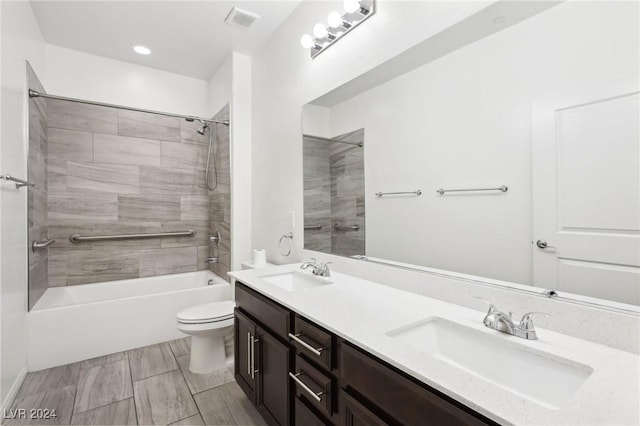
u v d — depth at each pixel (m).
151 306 2.73
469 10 1.22
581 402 0.64
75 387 2.04
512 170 1.09
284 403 1.38
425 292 1.41
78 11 2.40
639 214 0.82
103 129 3.15
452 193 1.30
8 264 1.86
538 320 1.02
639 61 0.81
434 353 1.10
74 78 3.00
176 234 3.48
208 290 2.99
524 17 1.05
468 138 1.23
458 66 1.26
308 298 1.38
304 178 2.28
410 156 1.48
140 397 1.93
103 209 3.16
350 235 1.86
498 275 1.14
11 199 1.92
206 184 3.69
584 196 0.92
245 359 1.78
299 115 2.33
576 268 0.94
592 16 0.89
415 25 1.44
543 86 1.00
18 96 2.05
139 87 3.32
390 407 0.85
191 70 3.46
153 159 3.40
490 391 0.68
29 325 2.25
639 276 0.82
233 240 3.03
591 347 0.88
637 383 0.71
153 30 2.67
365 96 1.74
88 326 2.47
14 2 1.98
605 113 0.87
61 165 2.95
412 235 1.48
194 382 2.10
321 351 1.12
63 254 2.97
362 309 1.23
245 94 3.09
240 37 2.78
